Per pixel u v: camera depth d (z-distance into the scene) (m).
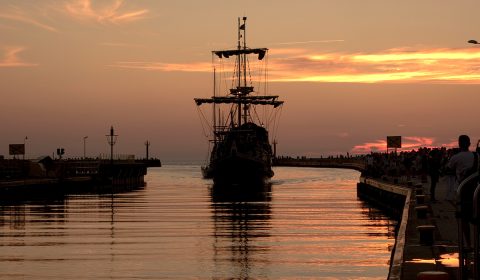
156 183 153.25
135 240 45.38
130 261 36.97
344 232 49.72
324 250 40.53
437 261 21.56
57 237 47.22
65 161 143.38
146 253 39.66
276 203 81.44
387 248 41.28
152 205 79.12
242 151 138.25
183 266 35.50
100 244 43.50
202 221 58.25
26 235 48.50
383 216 63.91
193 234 48.56
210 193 106.56
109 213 67.44
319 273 33.34
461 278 16.44
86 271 34.25
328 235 47.81
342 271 33.72
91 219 60.75
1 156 132.00
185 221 58.34
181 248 41.66
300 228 52.38
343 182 146.88
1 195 91.88
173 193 107.81
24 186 97.50
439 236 27.83
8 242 44.72
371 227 53.22
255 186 130.62
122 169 140.25
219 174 133.25
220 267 35.22
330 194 100.56
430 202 47.44
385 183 73.50
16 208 75.50
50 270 34.50
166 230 51.31
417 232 29.03
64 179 110.50
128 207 76.00
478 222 15.32
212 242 44.31
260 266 35.44
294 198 91.25
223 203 81.81
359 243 43.59
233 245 42.81
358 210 70.69
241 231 50.34
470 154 28.83
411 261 21.61
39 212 69.38
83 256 38.69
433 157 47.31
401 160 98.50
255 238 46.31
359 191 94.31
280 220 59.09
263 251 40.31
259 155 138.50
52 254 39.41
